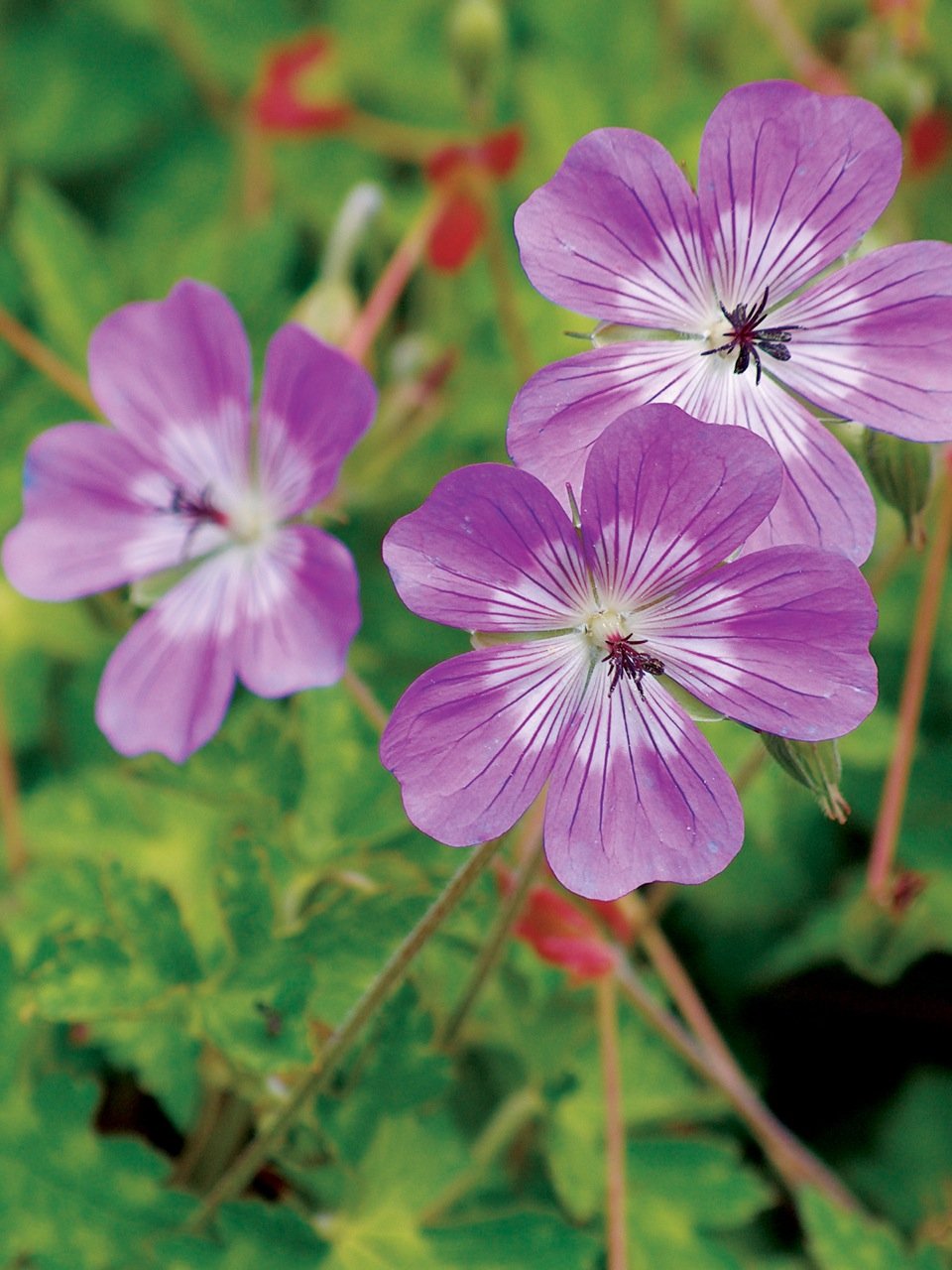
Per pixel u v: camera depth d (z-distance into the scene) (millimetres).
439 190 267
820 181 173
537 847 197
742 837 171
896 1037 253
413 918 205
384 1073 210
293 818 220
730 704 171
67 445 206
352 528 264
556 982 224
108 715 203
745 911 254
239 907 201
